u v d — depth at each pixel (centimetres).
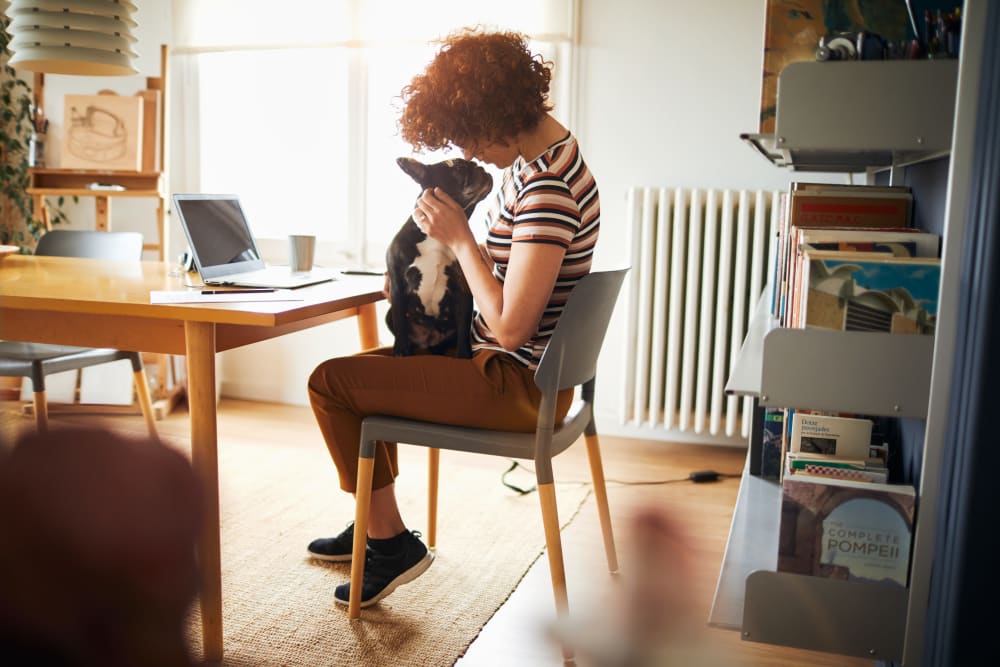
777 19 141
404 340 170
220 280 198
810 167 203
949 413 112
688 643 36
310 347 372
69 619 23
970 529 106
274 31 356
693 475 282
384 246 360
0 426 28
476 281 158
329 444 178
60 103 377
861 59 117
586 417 190
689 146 317
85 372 349
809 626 120
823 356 116
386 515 185
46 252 284
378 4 343
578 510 251
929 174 149
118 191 345
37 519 22
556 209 152
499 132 154
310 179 365
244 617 180
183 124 371
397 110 163
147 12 370
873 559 119
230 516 238
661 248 305
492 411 166
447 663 164
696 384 316
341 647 169
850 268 117
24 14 211
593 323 166
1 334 173
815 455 133
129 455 23
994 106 102
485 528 235
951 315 111
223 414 353
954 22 117
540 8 323
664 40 314
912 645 117
